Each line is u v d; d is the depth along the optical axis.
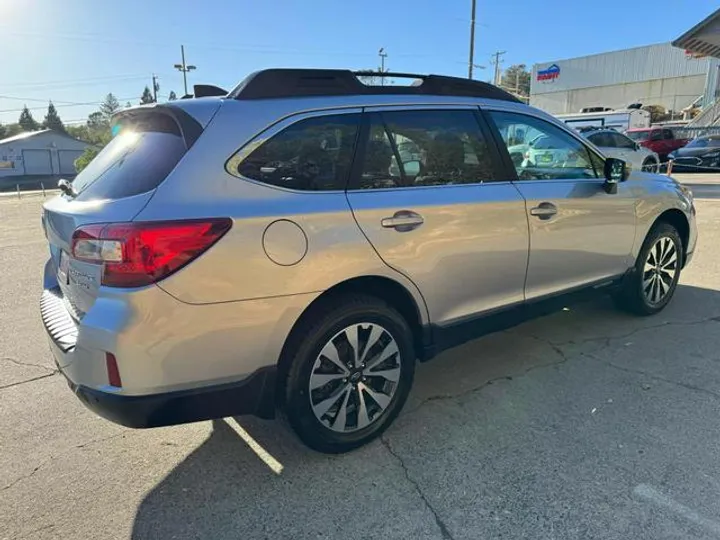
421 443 2.76
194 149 2.28
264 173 2.39
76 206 2.40
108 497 2.42
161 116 2.51
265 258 2.29
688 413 2.95
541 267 3.40
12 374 3.75
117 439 2.90
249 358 2.33
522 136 3.41
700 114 28.06
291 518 2.26
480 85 3.32
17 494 2.44
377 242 2.60
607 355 3.75
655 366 3.55
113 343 2.09
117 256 2.09
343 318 2.55
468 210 2.95
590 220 3.66
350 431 2.68
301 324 2.48
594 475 2.45
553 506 2.26
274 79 2.56
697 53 14.88
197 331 2.19
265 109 2.47
